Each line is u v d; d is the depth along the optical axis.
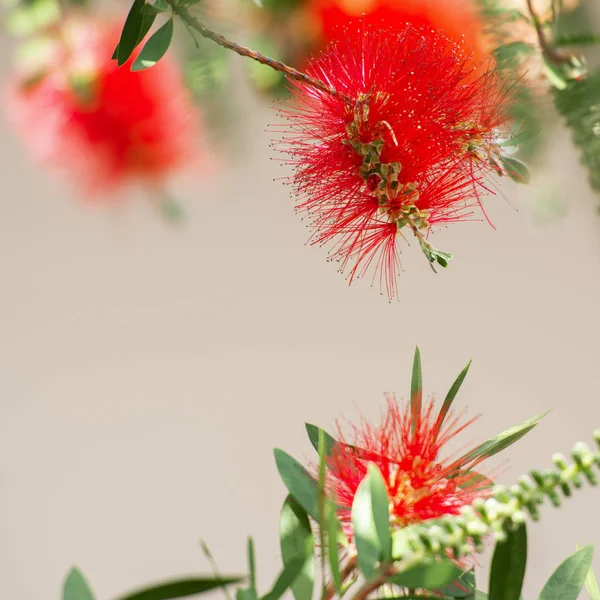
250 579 0.99
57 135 1.22
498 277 1.90
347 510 1.03
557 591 1.01
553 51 1.03
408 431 1.03
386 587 1.01
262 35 1.13
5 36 1.21
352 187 1.08
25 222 1.91
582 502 1.80
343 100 1.06
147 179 1.23
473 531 0.98
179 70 1.14
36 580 1.88
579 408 1.87
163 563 1.91
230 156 1.15
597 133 1.02
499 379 1.89
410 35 1.07
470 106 1.06
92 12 1.19
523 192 1.08
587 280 1.88
